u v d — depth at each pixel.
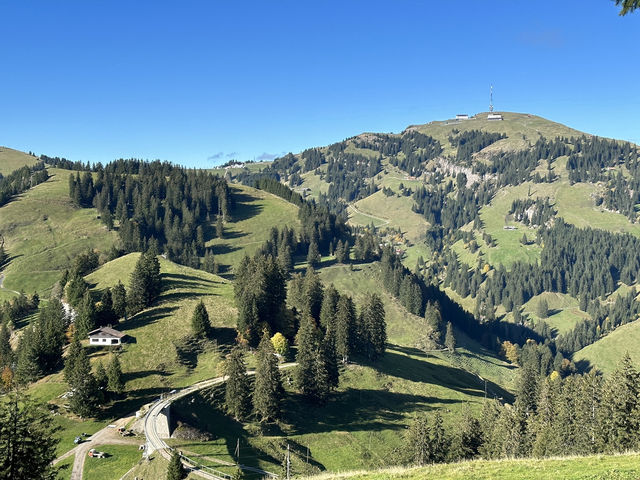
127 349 110.31
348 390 111.56
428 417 106.38
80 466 71.56
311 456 85.56
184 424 83.12
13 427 25.73
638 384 61.16
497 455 72.38
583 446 64.00
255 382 94.50
